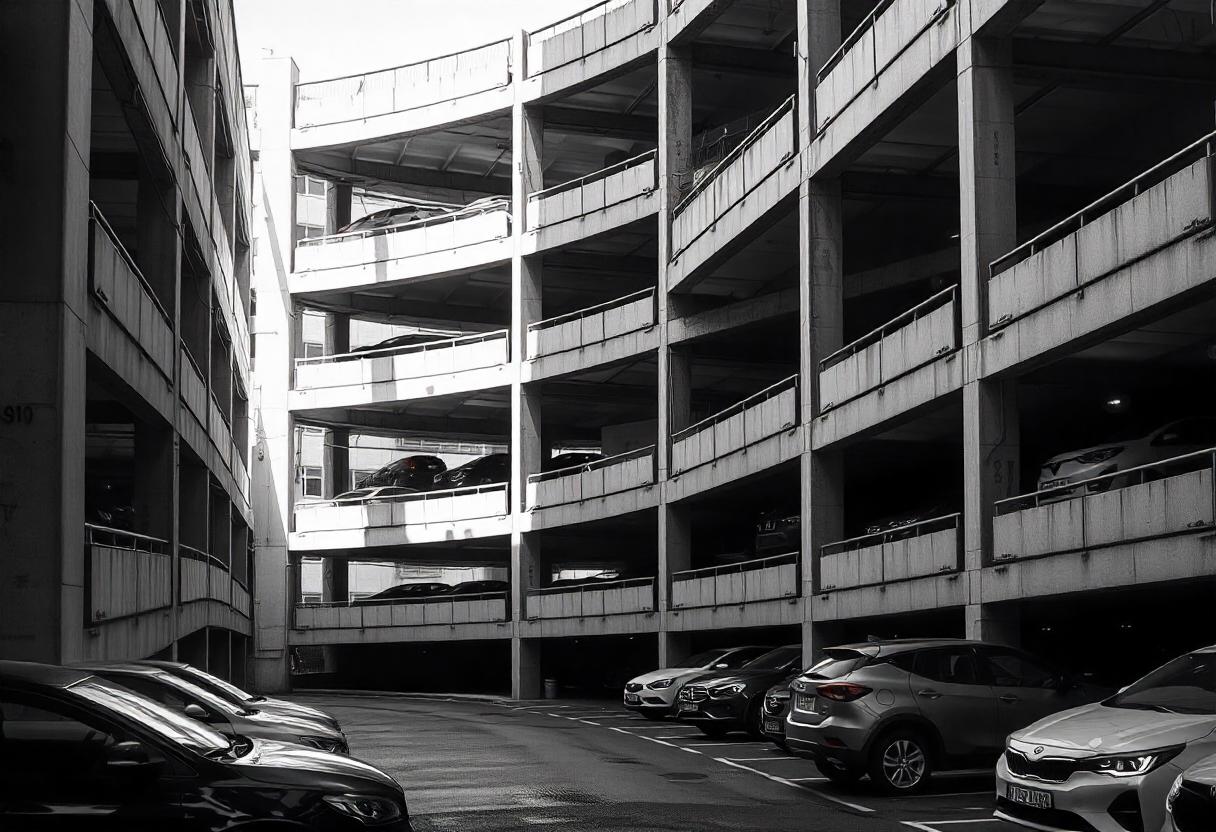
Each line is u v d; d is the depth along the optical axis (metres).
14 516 13.12
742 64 34.66
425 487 46.12
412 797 13.30
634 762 17.08
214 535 35.03
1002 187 18.12
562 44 39.41
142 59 18.48
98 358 15.45
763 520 28.59
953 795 13.45
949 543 18.83
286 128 45.75
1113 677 24.30
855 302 30.97
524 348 40.59
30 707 6.50
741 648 25.34
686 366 34.66
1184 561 13.53
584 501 37.78
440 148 46.31
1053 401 22.92
